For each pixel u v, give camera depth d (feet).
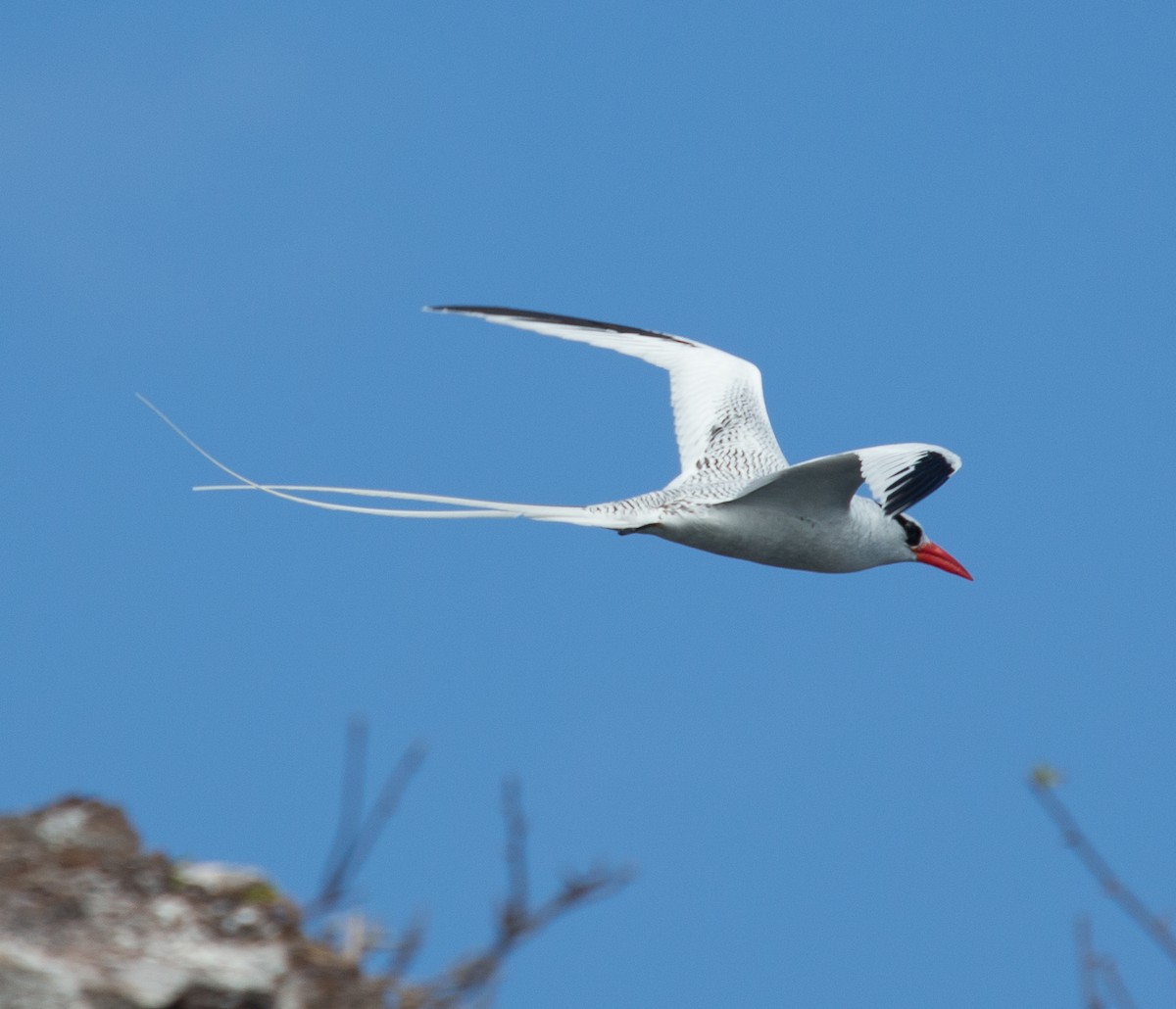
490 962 33.58
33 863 36.60
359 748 34.99
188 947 35.88
